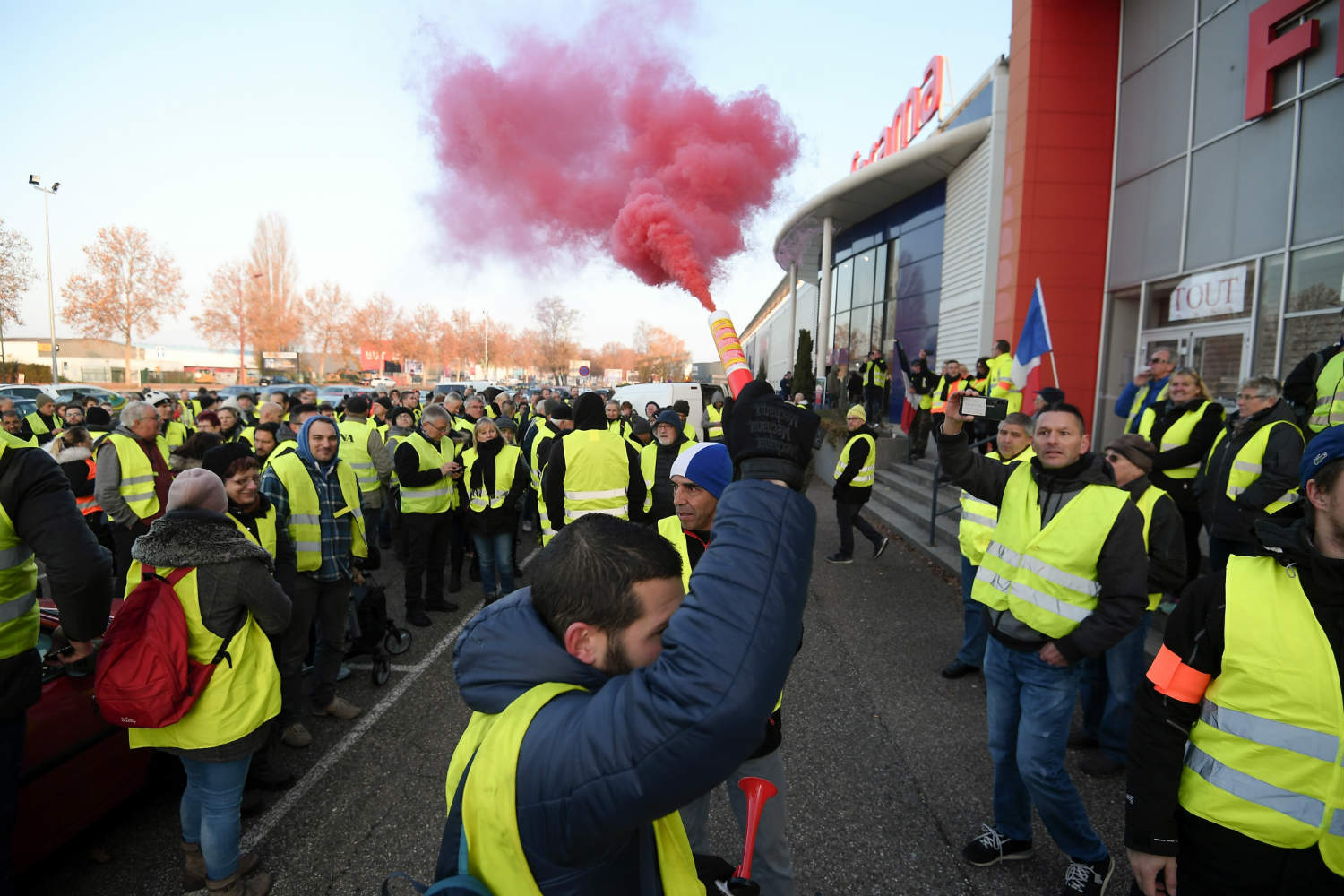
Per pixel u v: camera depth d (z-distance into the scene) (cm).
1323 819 153
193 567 255
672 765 80
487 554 649
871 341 2002
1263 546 168
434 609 640
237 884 273
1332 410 480
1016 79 1148
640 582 99
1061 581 256
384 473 754
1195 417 561
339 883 294
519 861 91
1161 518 355
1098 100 1088
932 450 1273
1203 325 888
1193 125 908
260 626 272
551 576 101
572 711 92
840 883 289
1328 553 158
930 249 1631
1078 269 1103
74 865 305
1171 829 174
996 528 291
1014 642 269
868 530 808
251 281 5412
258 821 335
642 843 105
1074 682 264
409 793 358
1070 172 1096
